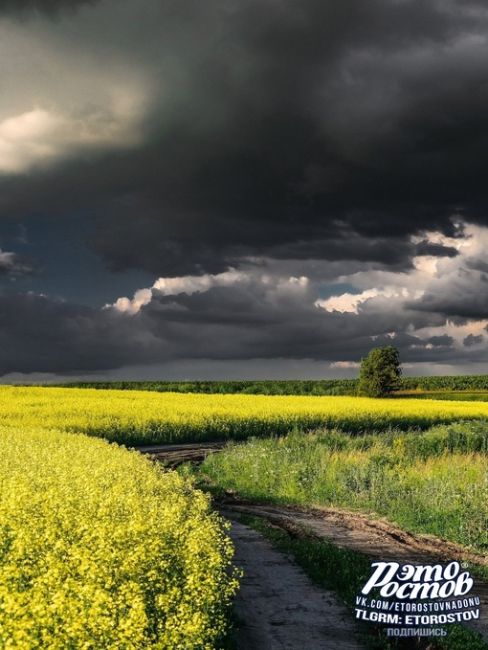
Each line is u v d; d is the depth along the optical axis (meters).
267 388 100.75
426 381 107.81
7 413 45.41
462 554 15.79
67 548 8.18
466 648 9.76
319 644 9.91
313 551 15.05
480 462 25.97
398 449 29.50
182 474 28.89
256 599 11.93
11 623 5.89
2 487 11.35
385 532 17.95
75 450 20.53
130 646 5.97
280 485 24.72
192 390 97.75
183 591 7.45
